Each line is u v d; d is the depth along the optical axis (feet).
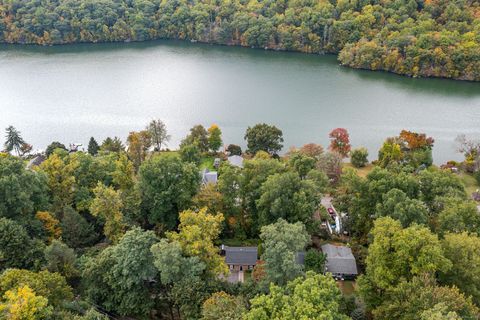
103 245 261.44
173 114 565.53
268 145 435.94
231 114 568.41
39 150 474.90
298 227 209.46
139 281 203.72
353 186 273.13
